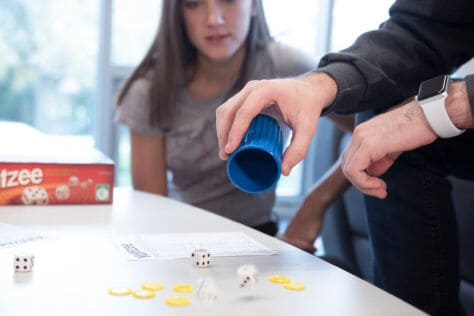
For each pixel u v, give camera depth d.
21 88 3.22
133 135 1.74
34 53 3.19
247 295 0.75
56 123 3.22
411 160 1.13
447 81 0.92
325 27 3.21
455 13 1.08
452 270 1.16
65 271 0.79
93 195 1.14
